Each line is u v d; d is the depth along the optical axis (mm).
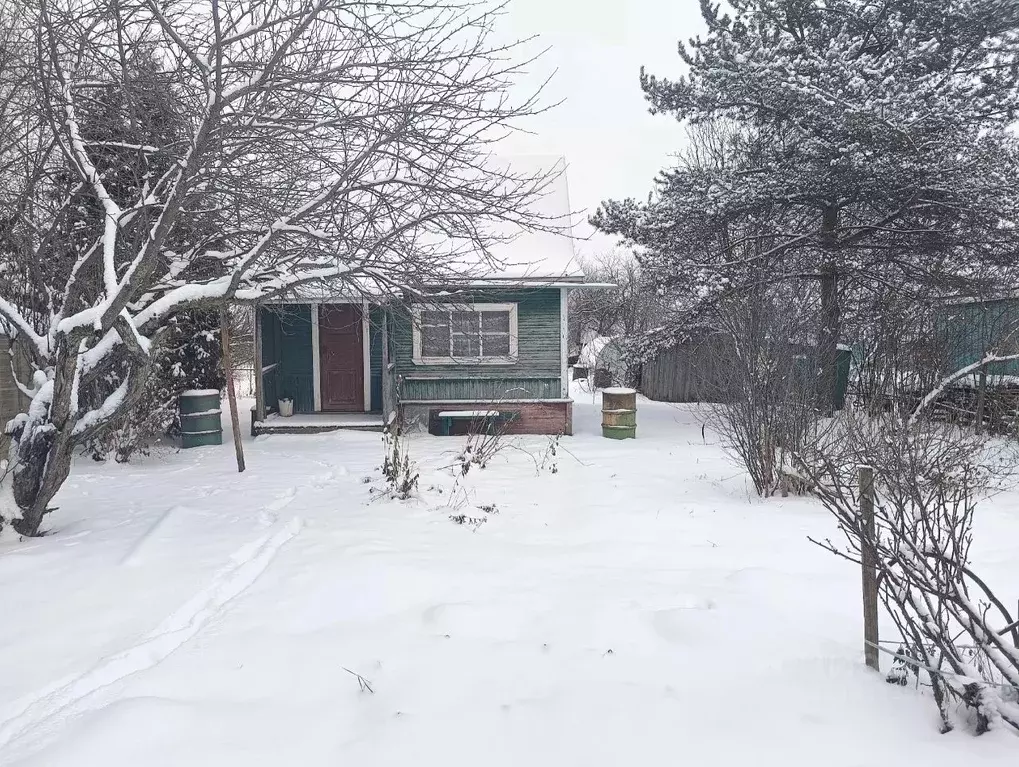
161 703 3172
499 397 13922
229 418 16547
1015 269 13695
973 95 13844
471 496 7984
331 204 6039
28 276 7309
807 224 16453
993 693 2883
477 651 3828
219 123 5156
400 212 6461
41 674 3570
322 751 2887
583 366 28719
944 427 8031
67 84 5719
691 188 15977
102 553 5621
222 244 7445
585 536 6375
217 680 3502
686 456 10992
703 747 2869
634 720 3082
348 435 13117
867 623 3561
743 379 8164
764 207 14758
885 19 14039
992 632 2914
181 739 2951
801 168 13891
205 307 6133
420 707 3230
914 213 14109
